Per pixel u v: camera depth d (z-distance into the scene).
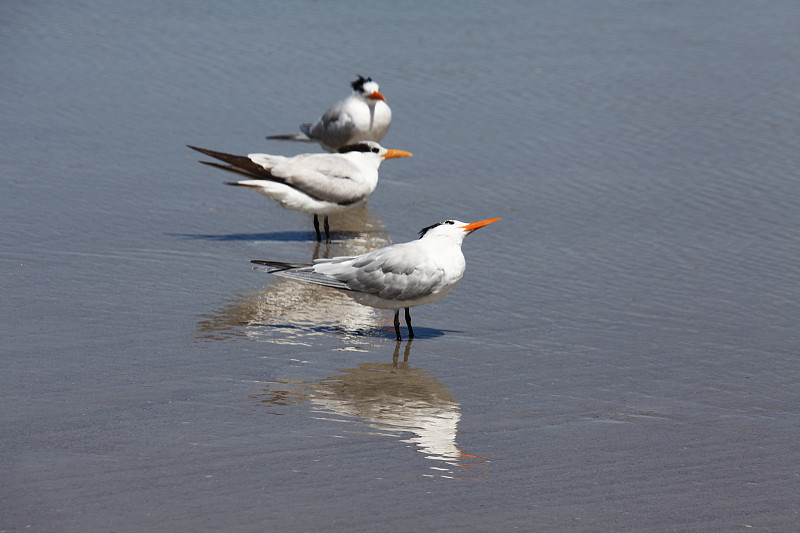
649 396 10.89
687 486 8.86
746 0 33.62
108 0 32.94
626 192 18.34
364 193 16.62
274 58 26.88
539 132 21.69
